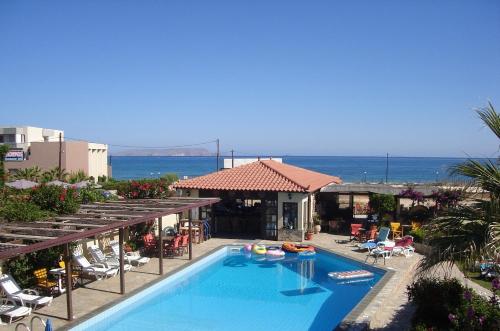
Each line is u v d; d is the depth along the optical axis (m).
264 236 26.08
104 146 71.62
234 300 15.88
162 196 24.69
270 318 14.02
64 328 11.98
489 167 8.49
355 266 20.17
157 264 19.48
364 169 170.12
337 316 14.20
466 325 9.34
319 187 27.42
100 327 13.25
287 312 14.58
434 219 8.64
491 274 15.24
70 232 12.85
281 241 25.11
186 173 141.00
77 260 16.84
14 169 59.91
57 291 15.16
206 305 15.33
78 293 15.11
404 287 16.34
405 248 20.97
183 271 18.75
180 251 21.69
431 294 10.81
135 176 127.00
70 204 17.83
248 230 28.06
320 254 22.95
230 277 18.97
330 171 153.88
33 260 15.47
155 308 15.02
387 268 18.34
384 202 25.94
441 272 16.02
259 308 14.99
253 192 26.66
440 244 8.29
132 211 17.72
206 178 27.75
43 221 15.50
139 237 22.31
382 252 19.77
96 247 18.53
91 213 17.22
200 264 20.47
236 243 24.50
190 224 20.58
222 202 30.16
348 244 23.98
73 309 13.51
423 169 169.38
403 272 17.66
